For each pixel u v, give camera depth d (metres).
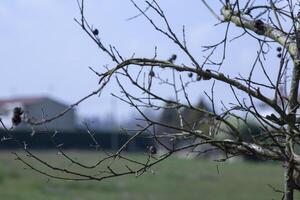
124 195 50.22
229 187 57.88
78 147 82.06
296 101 6.91
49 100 93.38
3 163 55.88
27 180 50.75
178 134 7.18
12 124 6.95
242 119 6.80
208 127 7.57
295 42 6.91
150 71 7.26
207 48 6.90
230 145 6.92
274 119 6.64
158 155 7.60
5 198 43.44
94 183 53.50
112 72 6.80
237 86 6.72
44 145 66.50
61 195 47.16
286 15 6.99
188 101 7.14
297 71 6.92
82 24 7.48
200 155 8.08
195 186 58.47
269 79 6.51
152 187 55.12
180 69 6.87
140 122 7.64
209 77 6.81
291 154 6.64
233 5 6.95
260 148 6.74
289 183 6.82
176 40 6.83
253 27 7.13
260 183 61.19
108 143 90.19
